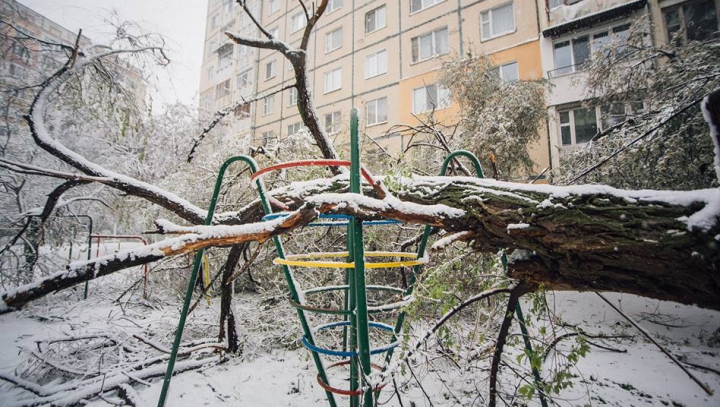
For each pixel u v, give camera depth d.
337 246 4.05
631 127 4.09
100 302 5.54
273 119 19.39
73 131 6.15
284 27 19.69
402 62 14.70
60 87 4.31
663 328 3.98
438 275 1.90
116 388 2.61
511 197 1.70
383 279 4.43
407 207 1.71
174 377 2.87
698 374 2.85
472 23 12.80
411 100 14.20
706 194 1.19
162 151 7.31
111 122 5.36
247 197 5.07
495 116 6.55
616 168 4.14
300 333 3.54
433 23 13.87
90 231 6.21
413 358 2.12
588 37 9.88
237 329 3.33
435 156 5.69
